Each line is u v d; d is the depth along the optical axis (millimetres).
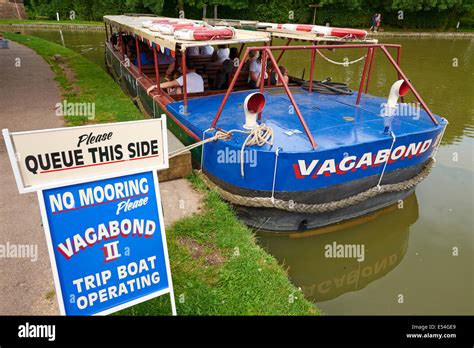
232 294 3223
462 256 4496
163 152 2475
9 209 4270
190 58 7426
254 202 4387
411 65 16266
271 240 4691
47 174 2182
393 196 5074
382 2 33281
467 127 8656
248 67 7238
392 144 4473
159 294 2652
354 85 12125
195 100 6008
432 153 5332
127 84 9500
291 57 17344
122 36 11117
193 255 3676
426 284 4090
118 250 2465
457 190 5941
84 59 14125
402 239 4863
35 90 9312
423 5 32906
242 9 31188
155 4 28406
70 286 2355
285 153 3982
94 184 2318
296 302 3271
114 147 2322
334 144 4199
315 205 4395
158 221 2559
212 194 4680
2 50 15109
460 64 16938
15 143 2055
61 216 2266
